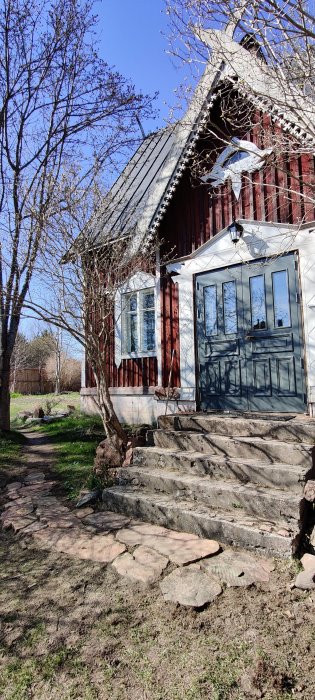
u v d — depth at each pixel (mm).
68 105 9734
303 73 3600
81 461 6680
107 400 5688
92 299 5566
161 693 2100
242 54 5121
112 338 9773
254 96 4785
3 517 4535
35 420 12273
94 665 2330
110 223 8156
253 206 6910
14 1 8867
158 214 7648
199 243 7750
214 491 4031
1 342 9562
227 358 7000
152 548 3518
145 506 4188
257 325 6629
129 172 10242
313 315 5957
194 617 2637
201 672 2207
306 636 2410
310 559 3123
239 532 3453
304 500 3623
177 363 8086
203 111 6898
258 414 6020
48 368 31578
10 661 2406
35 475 6246
